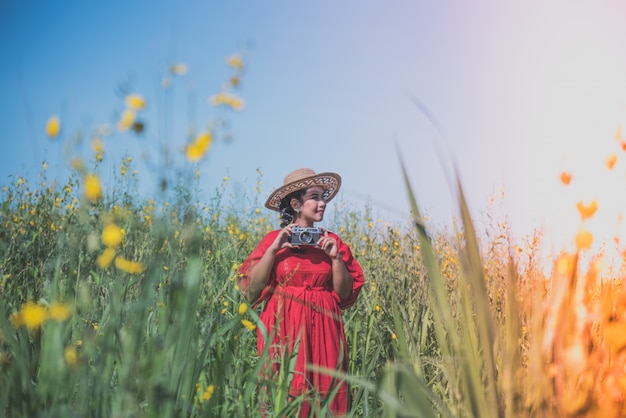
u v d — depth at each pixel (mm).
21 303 3613
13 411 2074
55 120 1958
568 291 1879
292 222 4480
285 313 3924
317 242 4133
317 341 3920
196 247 2139
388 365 2109
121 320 2459
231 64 1958
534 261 2193
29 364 2457
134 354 2018
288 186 4332
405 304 4973
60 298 2812
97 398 2125
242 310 2789
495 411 1930
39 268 4520
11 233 5383
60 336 2088
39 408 2043
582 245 1812
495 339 1951
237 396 2746
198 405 2492
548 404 1876
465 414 2178
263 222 7930
